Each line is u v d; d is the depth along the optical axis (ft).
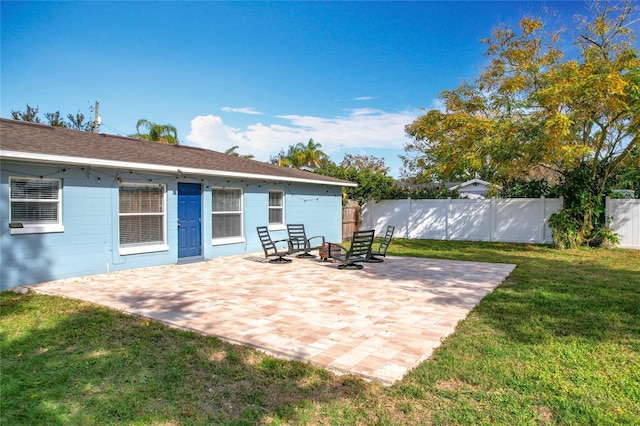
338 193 60.23
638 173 50.16
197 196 38.65
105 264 30.71
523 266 35.91
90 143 33.73
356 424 9.85
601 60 44.39
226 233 41.96
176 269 33.19
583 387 11.79
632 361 13.83
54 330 16.70
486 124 50.42
